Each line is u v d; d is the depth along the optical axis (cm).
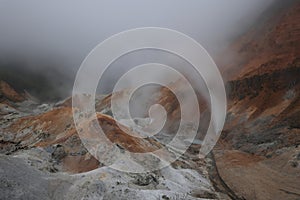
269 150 4775
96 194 2209
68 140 4059
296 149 4319
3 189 2081
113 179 2616
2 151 4725
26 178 2377
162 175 3397
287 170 3903
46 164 3192
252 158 4728
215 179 3922
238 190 3384
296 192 3159
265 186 3422
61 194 2294
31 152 3616
